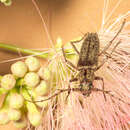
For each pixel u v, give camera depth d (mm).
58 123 201
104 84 204
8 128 229
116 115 203
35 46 243
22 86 189
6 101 188
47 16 246
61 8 246
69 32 244
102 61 205
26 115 190
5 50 236
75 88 198
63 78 202
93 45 200
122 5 245
